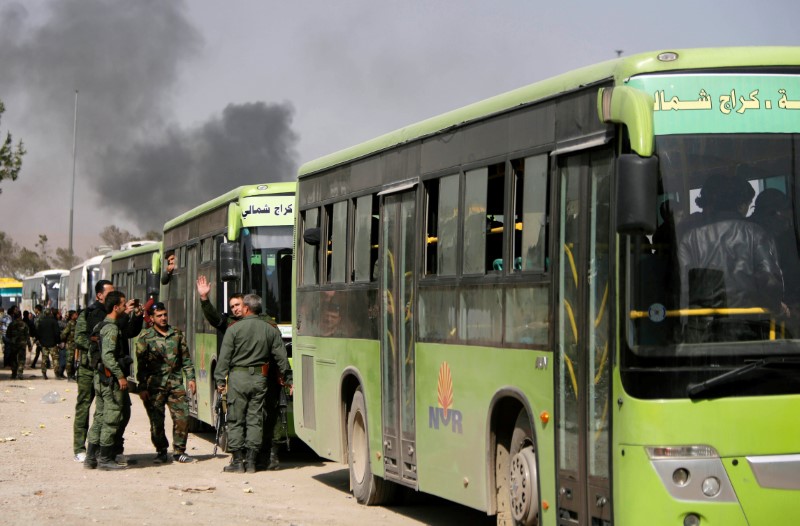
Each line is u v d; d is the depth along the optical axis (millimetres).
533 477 8844
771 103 7555
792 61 7598
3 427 21031
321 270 14109
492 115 9703
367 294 12445
